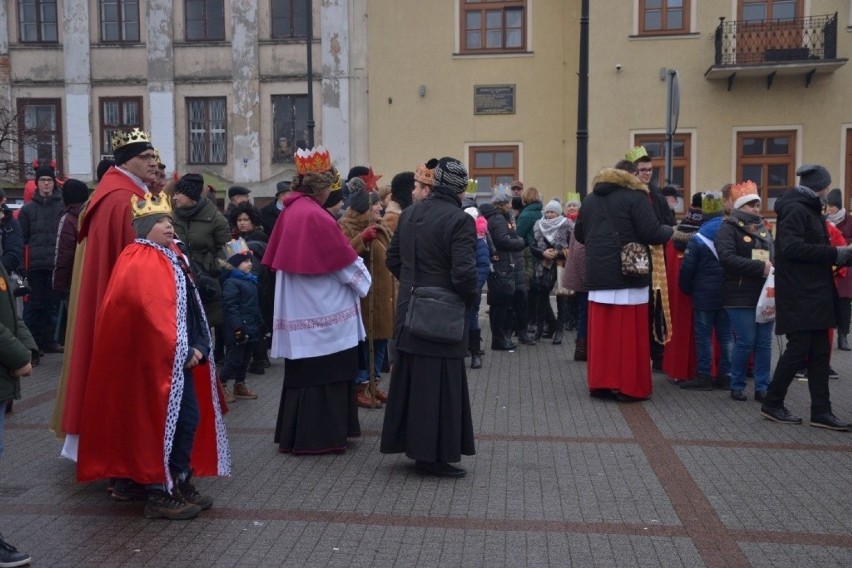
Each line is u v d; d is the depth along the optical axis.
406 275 5.78
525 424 7.18
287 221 6.22
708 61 20.23
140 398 4.82
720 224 8.26
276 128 22.80
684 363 8.68
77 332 5.28
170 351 4.78
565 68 21.75
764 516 5.02
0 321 4.40
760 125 20.27
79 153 23.17
